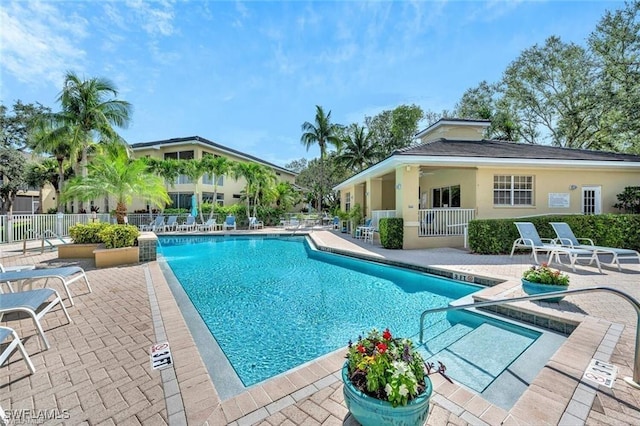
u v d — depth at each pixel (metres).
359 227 15.34
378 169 13.26
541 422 2.29
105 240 8.84
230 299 6.44
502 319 4.79
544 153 12.49
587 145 20.70
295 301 6.32
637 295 5.22
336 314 5.58
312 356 4.05
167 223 21.81
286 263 10.51
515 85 21.91
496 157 11.02
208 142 26.70
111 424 2.33
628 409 2.40
